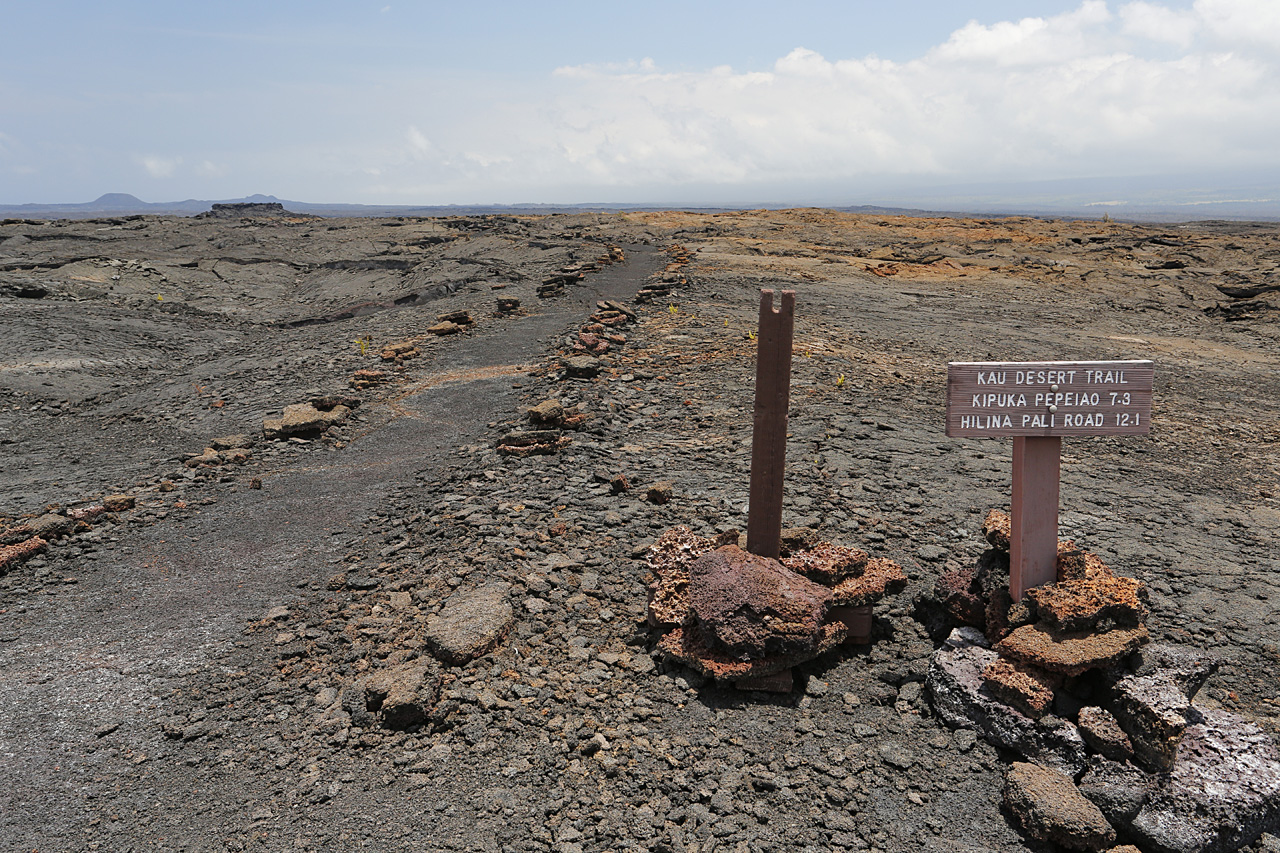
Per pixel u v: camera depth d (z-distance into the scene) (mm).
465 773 4820
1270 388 19141
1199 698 5656
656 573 6547
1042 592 5250
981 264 43594
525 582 6949
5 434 15234
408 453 11867
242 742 5309
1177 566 7918
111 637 6781
